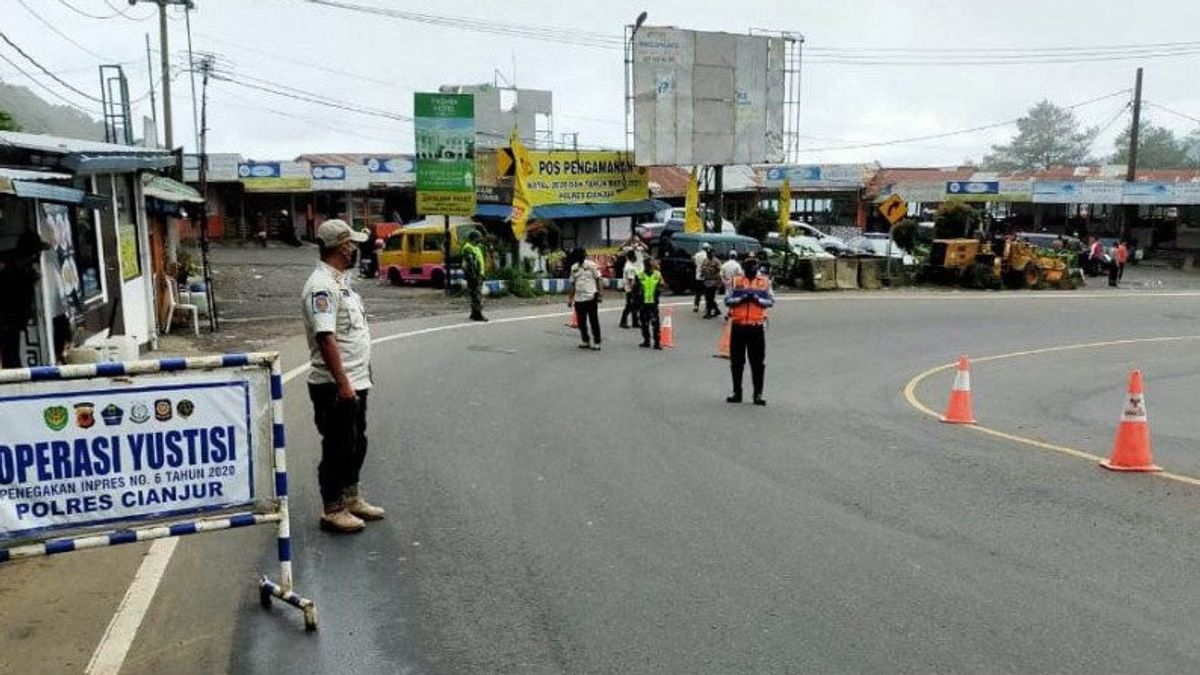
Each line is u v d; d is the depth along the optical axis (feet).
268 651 15.23
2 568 18.53
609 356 54.75
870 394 44.68
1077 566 19.49
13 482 14.49
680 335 67.31
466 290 92.32
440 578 18.43
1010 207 187.11
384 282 103.96
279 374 16.19
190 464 15.69
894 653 15.34
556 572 18.80
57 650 15.05
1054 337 73.46
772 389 44.86
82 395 14.79
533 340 60.95
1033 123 366.22
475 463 27.48
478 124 159.12
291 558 18.89
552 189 111.24
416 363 48.91
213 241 164.96
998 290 113.19
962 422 37.04
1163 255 173.78
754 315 39.27
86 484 14.97
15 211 32.37
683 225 130.82
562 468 27.12
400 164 164.25
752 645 15.61
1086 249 147.02
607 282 102.73
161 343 53.98
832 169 176.04
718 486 25.48
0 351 31.32
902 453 30.35
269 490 16.37
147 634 15.74
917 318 83.15
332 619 16.48
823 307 89.81
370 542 20.44
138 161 40.93
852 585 18.28
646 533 21.30
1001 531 21.85
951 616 16.83
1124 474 28.02
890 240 113.50
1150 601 17.63
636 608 17.08
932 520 22.63
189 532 15.52
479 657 15.15
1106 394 48.29
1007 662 15.05
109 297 44.34
